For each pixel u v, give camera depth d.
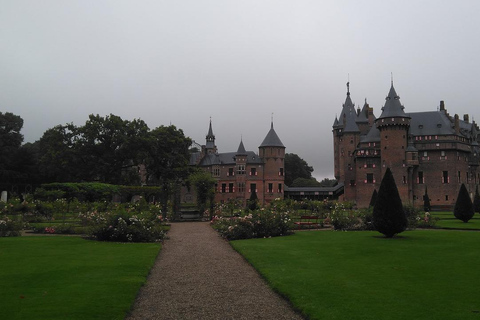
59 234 27.45
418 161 86.06
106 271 13.91
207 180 53.56
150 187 63.34
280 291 11.41
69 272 13.61
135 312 9.80
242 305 10.44
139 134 74.38
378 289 11.43
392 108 84.75
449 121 91.81
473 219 43.91
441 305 9.80
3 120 82.00
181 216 51.47
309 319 9.11
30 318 8.74
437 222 39.06
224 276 14.07
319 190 100.69
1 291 10.99
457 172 84.94
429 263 15.53
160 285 12.66
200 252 20.02
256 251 19.17
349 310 9.49
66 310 9.34
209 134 115.31
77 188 54.44
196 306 10.34
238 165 95.81
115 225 23.80
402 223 24.50
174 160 75.75
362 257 17.14
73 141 71.38
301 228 33.31
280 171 97.25
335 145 117.25
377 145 90.12
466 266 14.84
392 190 24.77
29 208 38.91
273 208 46.12
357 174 88.81
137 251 19.03
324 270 14.29
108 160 70.62
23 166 84.19
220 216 42.91
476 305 9.78
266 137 98.25
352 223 32.94
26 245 20.56
